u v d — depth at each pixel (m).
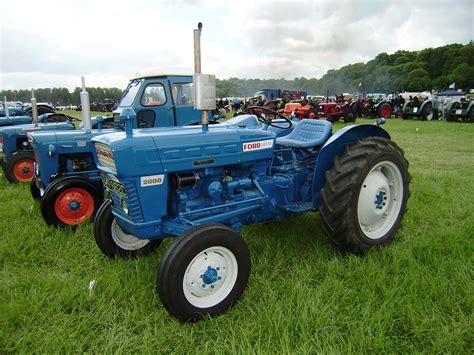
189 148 2.62
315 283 2.76
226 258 2.49
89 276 2.89
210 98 2.66
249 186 3.04
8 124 8.95
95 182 4.30
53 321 2.35
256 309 2.44
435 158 7.63
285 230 3.70
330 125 3.60
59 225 4.03
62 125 6.65
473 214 3.88
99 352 2.10
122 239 3.30
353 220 2.98
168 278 2.25
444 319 2.24
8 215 4.37
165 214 2.60
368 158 3.03
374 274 2.70
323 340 2.08
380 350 2.03
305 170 3.50
